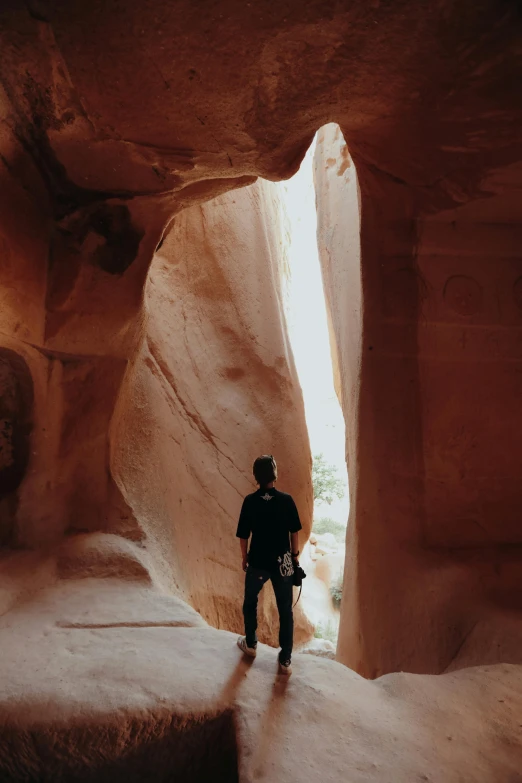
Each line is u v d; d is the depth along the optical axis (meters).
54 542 4.04
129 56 2.65
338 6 2.39
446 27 2.52
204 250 6.55
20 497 4.01
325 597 8.80
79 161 3.53
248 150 3.38
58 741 2.06
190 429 5.81
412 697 2.34
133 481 4.64
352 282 5.46
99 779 2.09
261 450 6.50
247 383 6.71
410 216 3.95
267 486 2.65
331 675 2.46
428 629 3.41
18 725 2.07
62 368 4.27
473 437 4.00
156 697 2.21
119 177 3.68
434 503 3.95
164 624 3.01
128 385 4.69
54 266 3.93
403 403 3.99
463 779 1.83
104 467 4.36
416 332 4.01
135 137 3.26
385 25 2.50
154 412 5.18
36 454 4.11
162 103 2.96
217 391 6.38
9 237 3.43
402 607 3.67
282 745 1.96
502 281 4.05
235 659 2.56
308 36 2.55
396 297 4.00
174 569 4.58
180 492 5.29
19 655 2.59
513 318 4.04
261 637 6.08
